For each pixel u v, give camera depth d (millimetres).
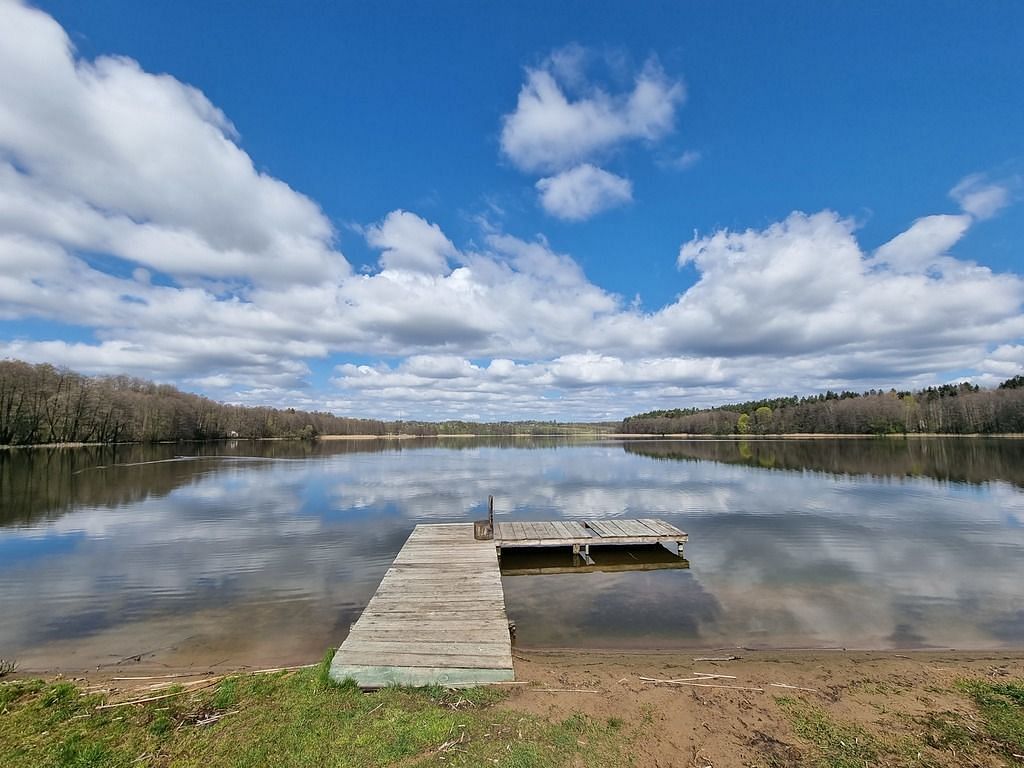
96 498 22500
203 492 24625
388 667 5504
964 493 23344
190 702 5020
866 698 5543
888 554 12992
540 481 29797
